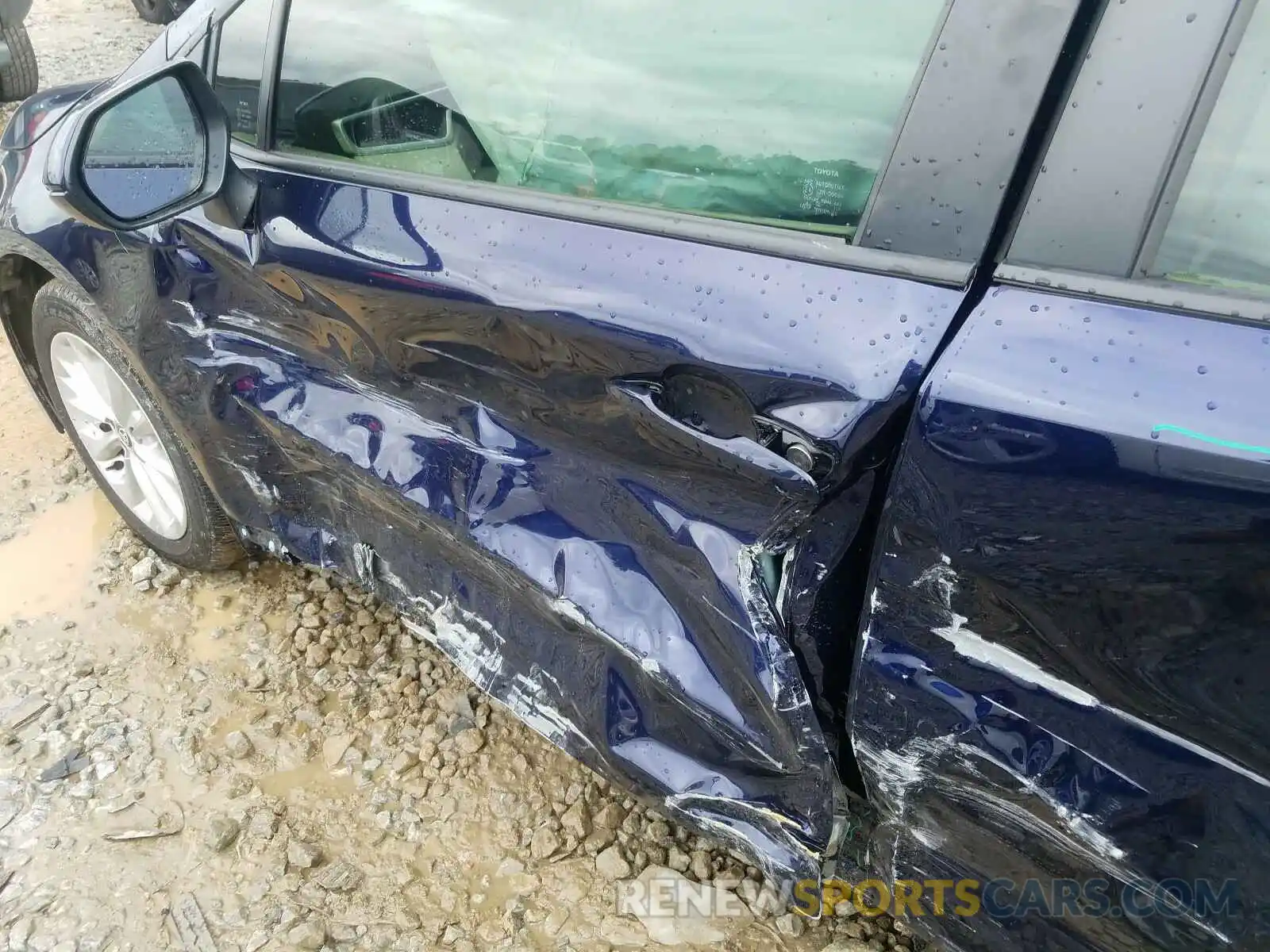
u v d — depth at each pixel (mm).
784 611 1324
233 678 2309
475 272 1529
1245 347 934
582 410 1504
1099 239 1037
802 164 1282
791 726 1342
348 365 1908
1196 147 991
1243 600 918
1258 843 984
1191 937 1059
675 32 1416
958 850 1259
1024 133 1082
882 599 1199
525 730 2189
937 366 1097
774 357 1219
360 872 1880
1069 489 991
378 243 1671
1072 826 1104
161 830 1935
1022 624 1089
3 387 3475
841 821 1397
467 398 1722
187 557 2541
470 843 1942
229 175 1896
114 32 7605
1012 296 1081
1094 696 1063
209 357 2088
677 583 1482
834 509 1239
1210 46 978
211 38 2039
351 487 1999
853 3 1236
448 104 1688
